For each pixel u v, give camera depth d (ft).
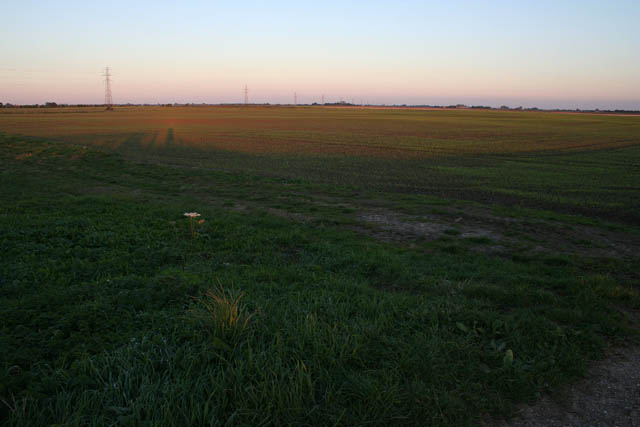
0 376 10.21
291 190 51.37
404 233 31.24
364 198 46.88
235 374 10.45
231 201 44.14
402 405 10.03
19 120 253.85
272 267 21.76
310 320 13.57
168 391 9.85
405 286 19.47
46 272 19.74
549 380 11.55
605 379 11.83
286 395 9.76
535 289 18.79
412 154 102.42
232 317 12.99
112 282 17.83
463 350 12.58
